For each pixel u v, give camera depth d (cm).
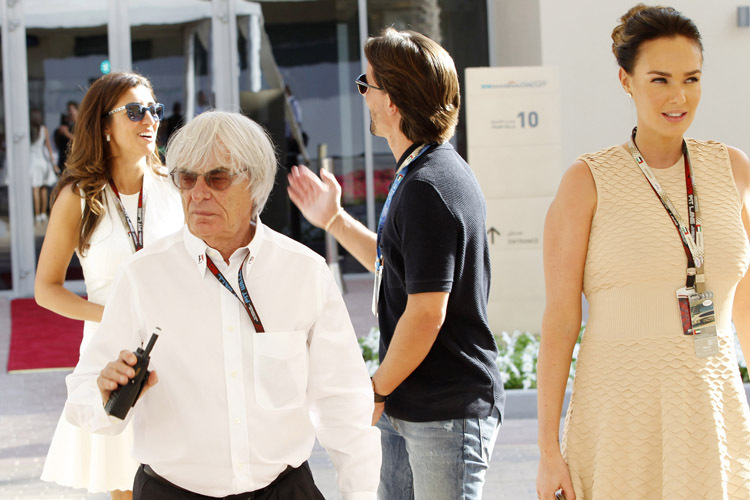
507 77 809
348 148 1257
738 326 277
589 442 262
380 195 1264
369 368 725
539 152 817
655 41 255
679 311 254
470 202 283
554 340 267
